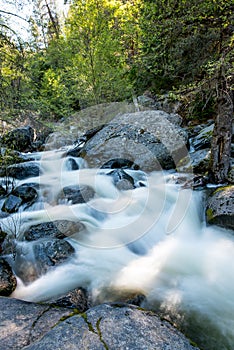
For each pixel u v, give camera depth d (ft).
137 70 23.99
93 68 23.54
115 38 24.00
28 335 5.56
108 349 4.63
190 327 7.14
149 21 16.46
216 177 13.66
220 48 12.09
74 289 8.15
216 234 10.96
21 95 12.54
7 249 9.94
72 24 22.58
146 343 4.86
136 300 7.93
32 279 8.89
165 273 9.39
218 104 12.62
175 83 22.81
